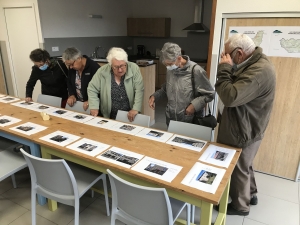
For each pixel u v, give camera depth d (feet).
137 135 6.40
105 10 19.60
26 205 7.41
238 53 5.30
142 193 4.25
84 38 17.85
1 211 7.15
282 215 7.18
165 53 6.57
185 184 4.37
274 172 9.09
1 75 16.84
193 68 6.80
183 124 6.81
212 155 5.40
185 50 21.91
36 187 5.86
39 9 14.08
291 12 7.30
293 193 8.16
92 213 7.11
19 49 15.64
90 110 8.11
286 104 8.21
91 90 8.09
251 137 5.93
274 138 8.73
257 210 7.38
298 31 7.40
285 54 7.77
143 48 23.04
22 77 16.28
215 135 9.54
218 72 5.45
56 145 5.78
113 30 20.95
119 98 8.05
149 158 5.24
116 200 4.96
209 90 6.81
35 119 7.47
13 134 6.48
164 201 4.15
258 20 7.82
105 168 5.31
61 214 7.06
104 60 13.97
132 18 22.20
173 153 5.47
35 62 9.16
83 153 5.42
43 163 5.08
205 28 19.79
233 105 5.15
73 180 5.18
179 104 7.21
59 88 10.18
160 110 16.74
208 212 4.30
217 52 8.56
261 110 5.65
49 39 15.05
